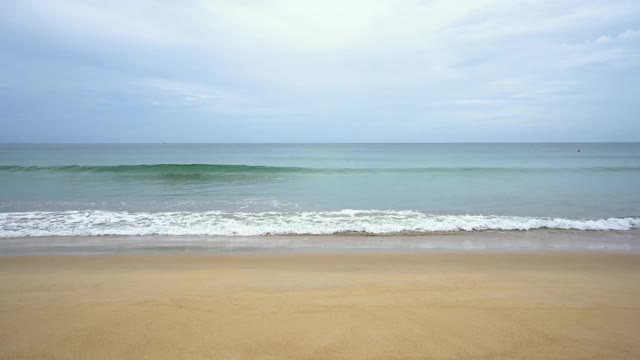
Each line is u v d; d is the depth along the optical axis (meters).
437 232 9.38
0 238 8.50
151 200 13.76
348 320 3.79
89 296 4.52
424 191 16.12
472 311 4.04
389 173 22.92
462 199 14.18
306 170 23.84
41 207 12.16
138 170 23.28
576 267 6.30
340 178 20.67
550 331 3.56
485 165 30.83
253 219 10.64
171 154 54.09
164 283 5.09
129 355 3.11
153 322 3.73
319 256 7.09
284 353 3.14
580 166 28.95
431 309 4.10
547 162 34.78
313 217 10.92
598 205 13.03
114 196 14.58
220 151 67.62
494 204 13.19
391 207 12.62
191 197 14.52
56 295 4.55
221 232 9.23
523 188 16.95
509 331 3.55
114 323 3.70
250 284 5.06
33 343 3.30
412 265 6.42
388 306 4.18
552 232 9.43
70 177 20.14
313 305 4.20
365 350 3.19
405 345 3.28
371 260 6.79
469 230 9.58
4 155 47.09
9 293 4.64
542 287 4.95
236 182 19.12
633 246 8.10
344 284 5.07
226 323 3.71
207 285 5.00
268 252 7.48
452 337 3.43
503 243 8.35
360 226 9.84
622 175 21.77
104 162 34.78
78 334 3.47
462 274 5.73
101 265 6.36
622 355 3.12
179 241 8.42
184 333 3.49
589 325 3.69
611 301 4.38
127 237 8.73
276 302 4.30
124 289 4.80
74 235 8.83
